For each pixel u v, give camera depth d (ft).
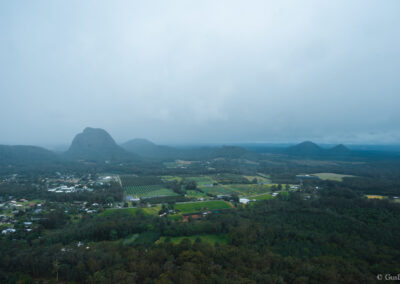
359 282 239.50
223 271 251.80
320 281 240.32
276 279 239.71
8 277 252.42
